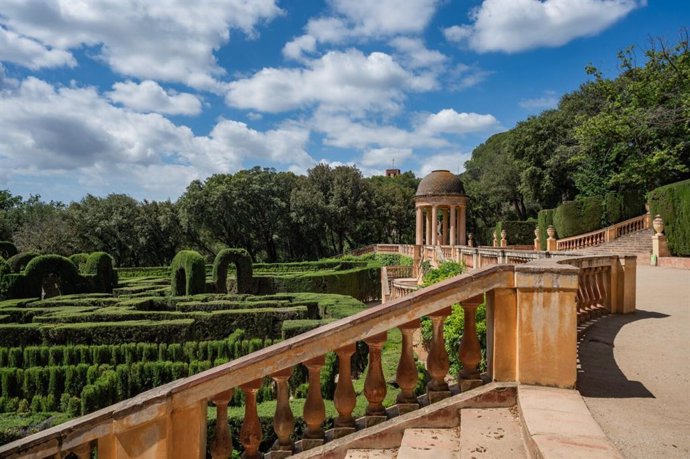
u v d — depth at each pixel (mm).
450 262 20781
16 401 14477
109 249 58406
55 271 26453
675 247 25266
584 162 40250
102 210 57188
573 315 4004
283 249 66312
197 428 3820
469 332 4258
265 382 12477
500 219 66750
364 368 12914
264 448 9773
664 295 13102
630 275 9797
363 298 40219
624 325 8445
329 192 63594
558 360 4023
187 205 56281
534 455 3010
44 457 3572
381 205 65000
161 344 16062
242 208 58250
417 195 42594
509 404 4035
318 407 4141
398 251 49781
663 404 4250
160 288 28719
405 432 3959
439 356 4258
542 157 48438
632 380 5023
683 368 5531
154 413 3613
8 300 24250
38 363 15523
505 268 4129
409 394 4273
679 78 30641
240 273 29000
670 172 31422
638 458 3170
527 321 4078
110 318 18234
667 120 30891
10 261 30406
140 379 15094
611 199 34875
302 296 23906
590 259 9055
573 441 2973
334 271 37688
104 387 13445
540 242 40688
